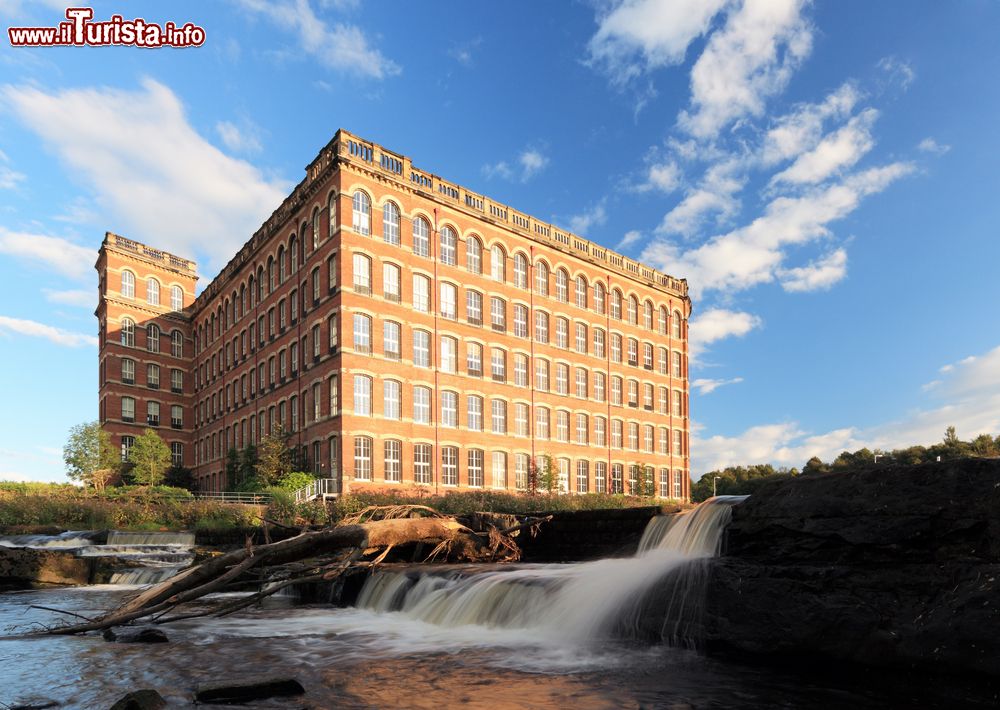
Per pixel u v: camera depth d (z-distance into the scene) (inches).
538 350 1750.7
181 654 350.9
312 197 1493.6
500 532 683.4
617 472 1923.0
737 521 379.6
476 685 280.5
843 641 284.7
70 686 282.7
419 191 1505.9
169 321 2330.2
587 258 1920.5
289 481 1310.3
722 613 329.7
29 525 1166.3
